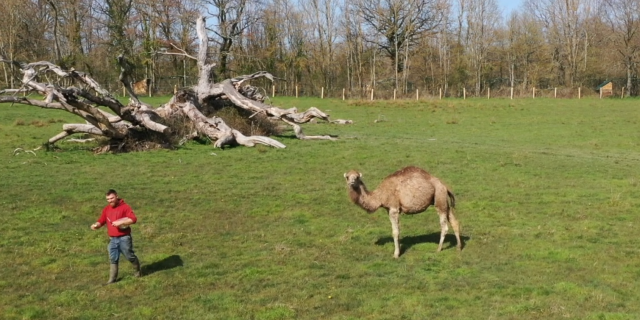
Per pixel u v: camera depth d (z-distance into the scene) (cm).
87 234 1309
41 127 3164
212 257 1164
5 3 5631
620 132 3381
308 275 1048
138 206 1566
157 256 1158
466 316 843
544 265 1087
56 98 2258
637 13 7081
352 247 1220
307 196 1686
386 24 7000
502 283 991
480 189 1800
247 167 2128
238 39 6688
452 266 1083
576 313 848
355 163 2225
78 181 1842
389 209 1145
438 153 2448
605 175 2039
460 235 1288
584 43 7994
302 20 7219
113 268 1022
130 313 886
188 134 2698
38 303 934
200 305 912
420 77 7844
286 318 852
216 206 1574
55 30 5700
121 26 6319
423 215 1477
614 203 1581
